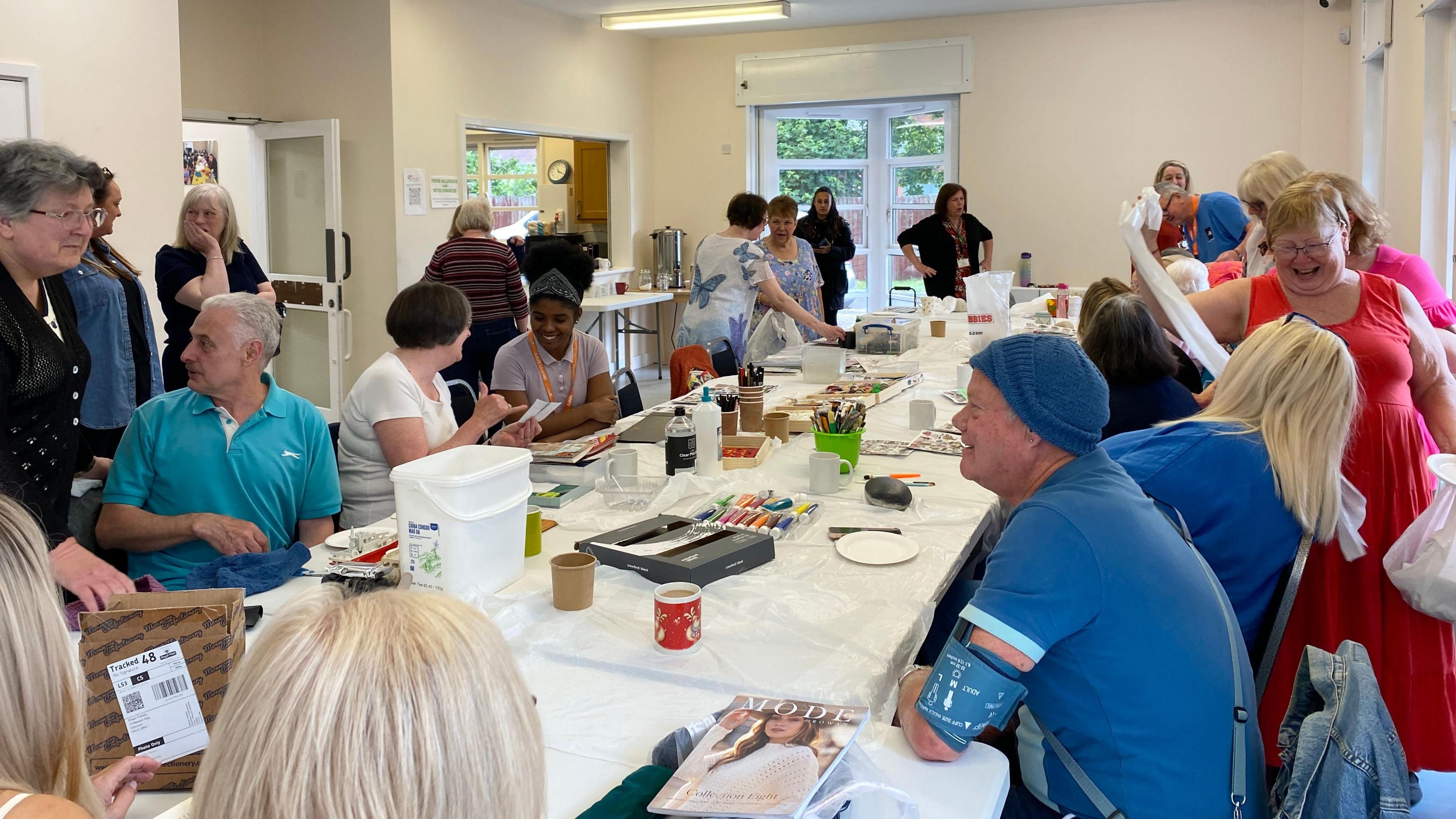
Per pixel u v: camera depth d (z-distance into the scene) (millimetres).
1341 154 7016
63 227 1902
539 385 3176
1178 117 7371
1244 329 2621
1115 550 1275
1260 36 7105
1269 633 1856
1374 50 5984
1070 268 7797
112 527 2098
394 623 633
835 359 3924
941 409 3455
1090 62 7520
